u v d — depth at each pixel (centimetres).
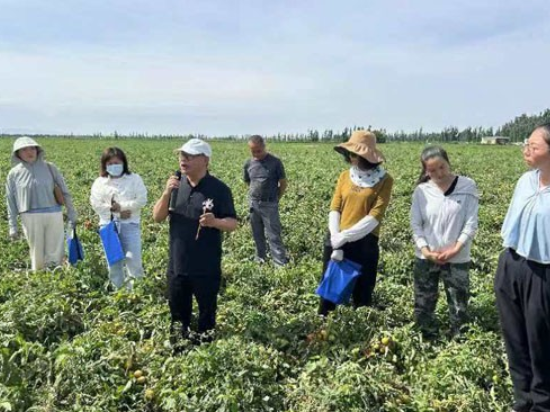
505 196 1722
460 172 2484
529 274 431
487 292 729
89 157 3444
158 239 1094
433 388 474
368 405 446
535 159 421
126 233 739
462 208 568
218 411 432
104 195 731
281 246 946
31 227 792
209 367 473
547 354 436
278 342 562
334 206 609
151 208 1435
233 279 805
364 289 620
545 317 429
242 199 1591
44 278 712
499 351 541
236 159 3509
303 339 583
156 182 2089
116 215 732
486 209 1414
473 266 933
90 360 492
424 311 610
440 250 577
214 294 570
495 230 1248
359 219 588
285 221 1252
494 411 461
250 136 932
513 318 451
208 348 497
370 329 572
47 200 795
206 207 543
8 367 470
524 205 432
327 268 597
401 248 1069
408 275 865
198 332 583
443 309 662
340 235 581
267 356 517
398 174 2264
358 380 457
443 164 565
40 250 805
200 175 551
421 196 590
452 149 4991
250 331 579
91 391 460
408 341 550
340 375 469
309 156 3819
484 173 2478
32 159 787
